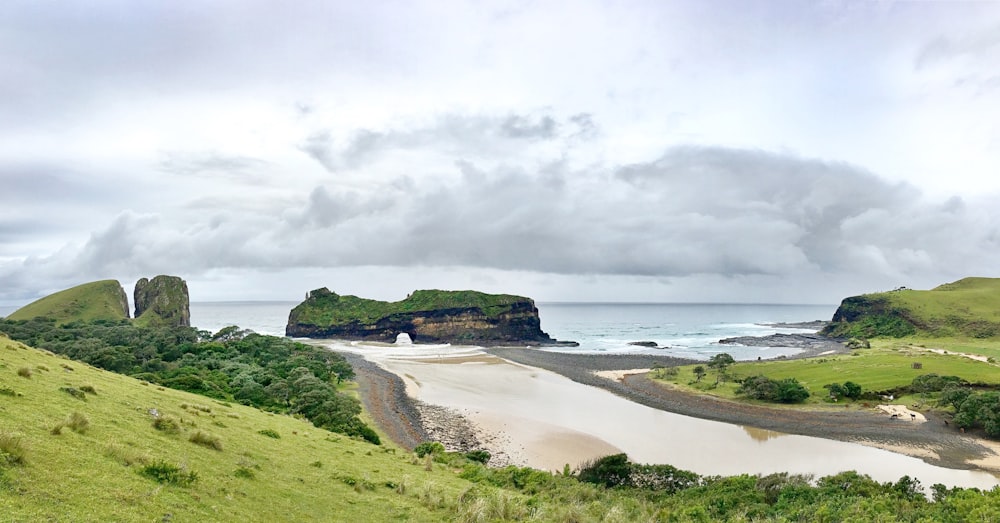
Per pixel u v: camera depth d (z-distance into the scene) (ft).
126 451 62.44
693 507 118.42
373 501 83.35
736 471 211.61
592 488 136.05
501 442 239.71
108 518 44.52
